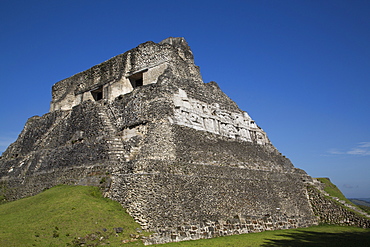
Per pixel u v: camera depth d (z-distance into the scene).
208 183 22.48
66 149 27.05
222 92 33.34
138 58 30.98
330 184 35.88
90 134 26.45
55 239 14.57
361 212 28.58
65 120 30.23
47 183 25.92
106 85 31.25
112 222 17.20
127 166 20.75
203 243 16.97
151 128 23.23
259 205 25.09
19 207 19.48
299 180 32.59
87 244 14.73
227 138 29.80
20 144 33.97
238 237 19.48
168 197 19.31
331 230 24.94
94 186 21.50
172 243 16.78
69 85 35.41
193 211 19.94
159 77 27.00
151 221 17.83
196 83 30.30
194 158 23.67
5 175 31.58
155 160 20.58
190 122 26.33
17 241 13.70
